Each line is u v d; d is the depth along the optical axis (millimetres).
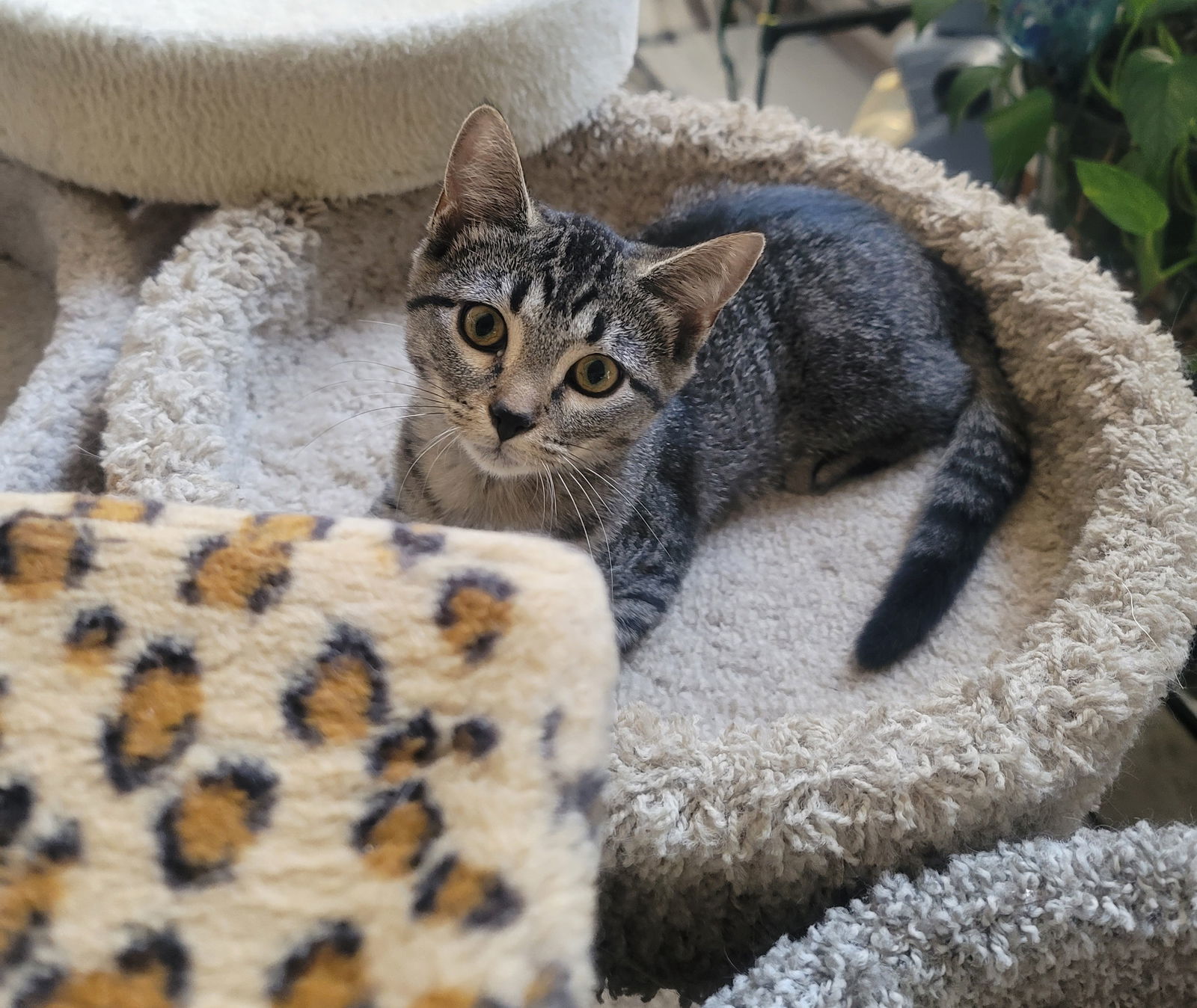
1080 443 397
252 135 430
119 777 189
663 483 385
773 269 421
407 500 377
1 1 398
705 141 478
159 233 478
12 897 180
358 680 194
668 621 389
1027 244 423
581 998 168
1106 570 341
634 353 322
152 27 409
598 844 184
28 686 194
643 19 695
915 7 503
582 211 511
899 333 416
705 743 313
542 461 324
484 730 188
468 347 318
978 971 287
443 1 474
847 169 466
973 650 373
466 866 178
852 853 302
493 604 196
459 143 310
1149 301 510
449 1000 167
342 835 185
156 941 177
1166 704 424
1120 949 293
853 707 360
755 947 335
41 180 478
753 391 417
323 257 471
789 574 404
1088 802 344
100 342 435
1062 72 502
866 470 441
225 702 194
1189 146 470
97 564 203
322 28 413
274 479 431
